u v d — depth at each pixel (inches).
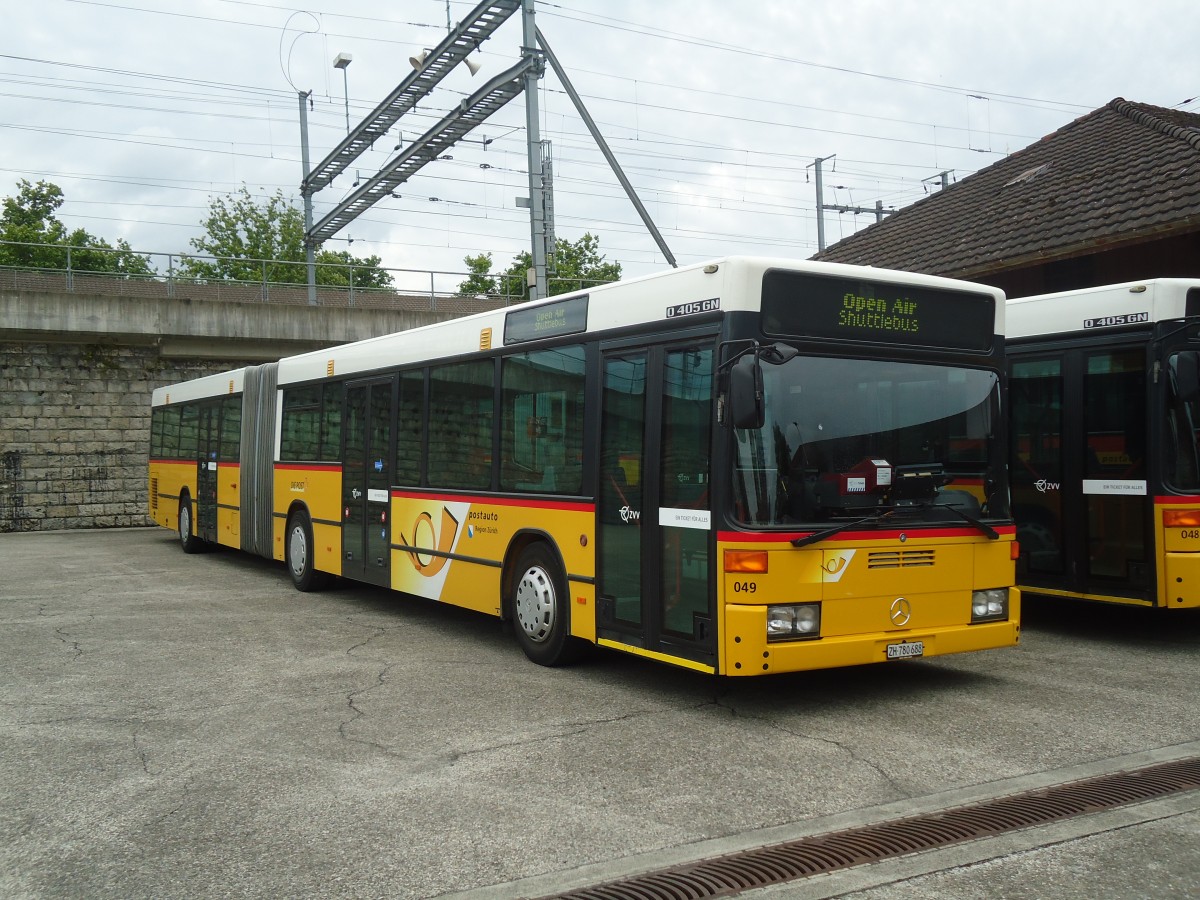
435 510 388.5
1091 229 511.2
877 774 213.2
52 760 227.9
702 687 295.0
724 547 246.5
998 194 666.8
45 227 1972.2
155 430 814.5
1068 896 153.9
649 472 275.9
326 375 492.1
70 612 442.3
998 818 186.5
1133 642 356.2
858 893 155.9
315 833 182.7
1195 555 327.0
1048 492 367.2
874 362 267.1
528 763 222.8
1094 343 352.8
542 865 167.6
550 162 690.2
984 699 276.4
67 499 910.4
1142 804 192.9
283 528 537.0
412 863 168.9
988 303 287.6
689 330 265.1
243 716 264.4
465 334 376.5
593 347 303.3
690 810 192.5
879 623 258.7
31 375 896.9
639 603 279.0
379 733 247.6
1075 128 713.0
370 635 385.4
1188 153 528.4
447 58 751.7
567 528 310.2
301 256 2156.7
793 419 253.3
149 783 211.8
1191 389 320.5
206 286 1037.2
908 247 660.7
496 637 380.8
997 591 280.4
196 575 581.9
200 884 161.5
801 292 258.4
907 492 266.2
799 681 301.4
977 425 282.2
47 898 157.0
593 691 290.2
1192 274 482.0
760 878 161.6
